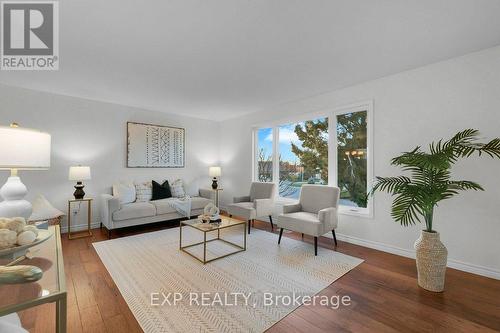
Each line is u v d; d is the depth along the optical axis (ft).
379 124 10.03
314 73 9.56
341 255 9.32
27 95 11.43
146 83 10.71
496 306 5.90
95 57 8.14
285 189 14.75
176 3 5.44
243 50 7.69
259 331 5.02
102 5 5.49
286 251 9.75
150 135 15.52
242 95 12.51
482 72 7.61
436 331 5.01
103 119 13.74
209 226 9.20
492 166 7.41
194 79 10.21
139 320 5.33
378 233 10.00
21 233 3.75
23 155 4.17
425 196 6.35
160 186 15.07
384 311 5.73
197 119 18.03
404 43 7.24
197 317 5.47
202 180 18.33
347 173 11.47
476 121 7.70
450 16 5.91
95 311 5.64
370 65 8.80
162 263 8.44
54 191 12.12
